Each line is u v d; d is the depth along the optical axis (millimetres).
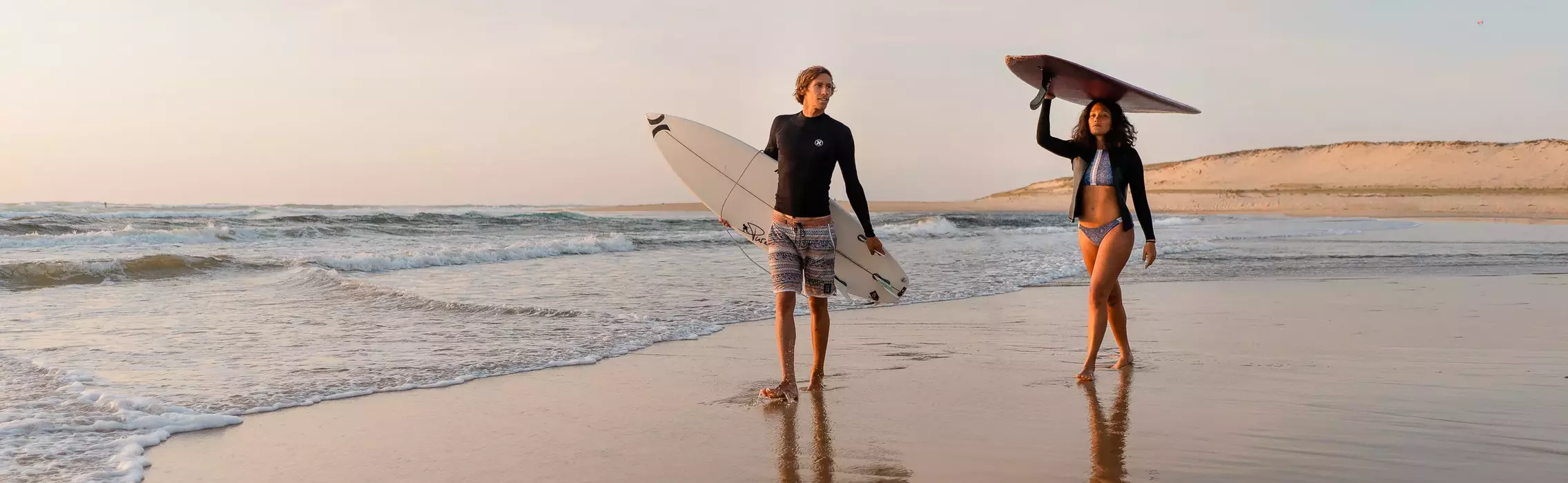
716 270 11914
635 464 3115
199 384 4457
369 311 7336
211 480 2963
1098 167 4641
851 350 5500
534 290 9195
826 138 4141
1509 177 84438
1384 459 2988
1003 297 8484
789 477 2949
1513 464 2895
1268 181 99938
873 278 4688
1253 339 5648
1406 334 5762
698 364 5105
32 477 2945
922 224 28828
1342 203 67438
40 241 15625
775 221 4277
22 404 3920
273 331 6254
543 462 3154
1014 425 3576
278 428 3650
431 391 4359
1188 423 3531
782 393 4109
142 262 10453
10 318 6855
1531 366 4633
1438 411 3627
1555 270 10477
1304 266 11484
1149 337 5797
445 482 2926
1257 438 3287
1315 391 4082
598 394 4289
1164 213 59844
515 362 5125
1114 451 3180
